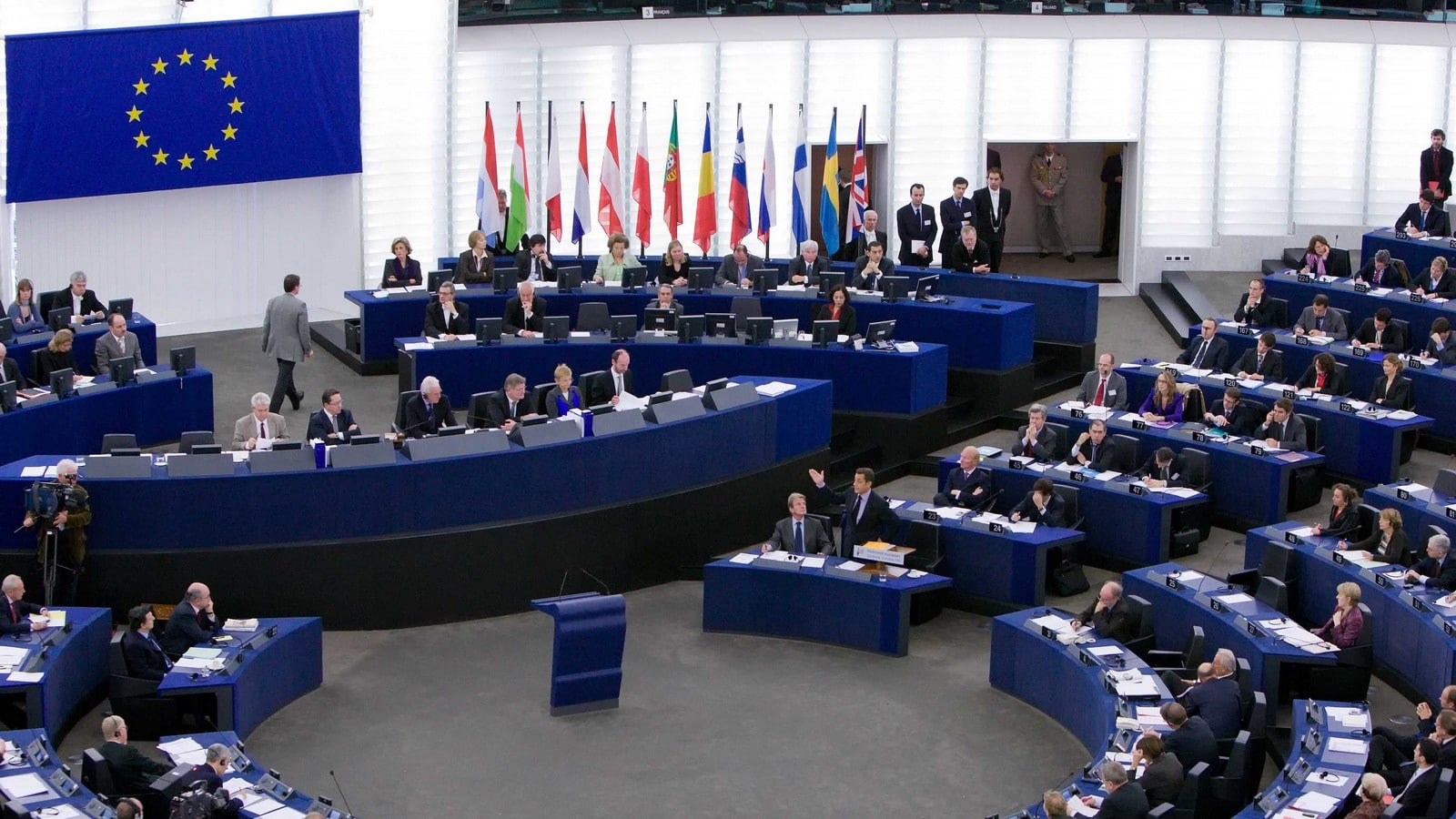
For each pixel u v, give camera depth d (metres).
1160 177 28.67
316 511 17.83
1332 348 22.89
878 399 22.31
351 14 26.59
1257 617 16.45
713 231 27.20
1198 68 28.44
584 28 28.00
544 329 22.80
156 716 15.38
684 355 22.73
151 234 26.12
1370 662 15.82
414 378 22.53
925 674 17.42
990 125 28.59
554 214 26.72
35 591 17.44
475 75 27.62
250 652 15.85
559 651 16.20
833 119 26.50
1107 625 16.48
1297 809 12.70
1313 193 28.83
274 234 27.12
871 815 14.52
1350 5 28.78
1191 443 20.53
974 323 23.39
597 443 18.94
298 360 22.52
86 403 20.78
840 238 28.61
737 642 18.20
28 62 24.39
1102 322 27.19
